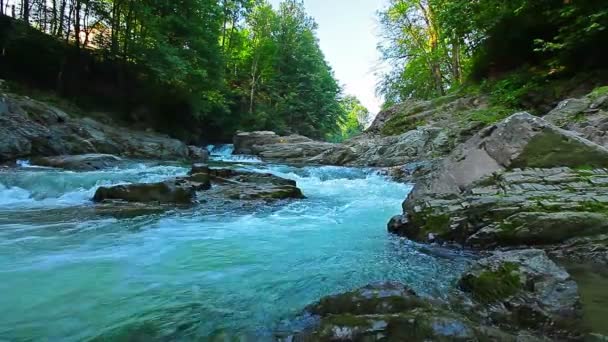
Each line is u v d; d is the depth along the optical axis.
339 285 3.81
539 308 2.74
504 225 4.76
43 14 22.86
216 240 5.59
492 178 5.68
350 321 2.46
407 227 5.84
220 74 26.86
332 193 10.42
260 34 39.41
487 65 18.77
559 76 14.48
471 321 2.50
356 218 7.29
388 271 4.20
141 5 20.25
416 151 15.65
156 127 24.81
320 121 46.66
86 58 22.81
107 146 16.25
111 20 21.25
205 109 27.06
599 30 11.78
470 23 17.14
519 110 14.69
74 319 3.03
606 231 4.32
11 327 2.88
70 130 15.31
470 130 15.00
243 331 2.82
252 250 5.10
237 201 8.54
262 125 36.44
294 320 2.96
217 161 19.14
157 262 4.54
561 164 5.56
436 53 25.81
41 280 3.87
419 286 3.66
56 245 5.13
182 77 22.48
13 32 19.12
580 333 2.54
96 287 3.71
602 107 8.98
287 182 10.34
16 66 20.02
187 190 8.32
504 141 5.96
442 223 5.33
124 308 3.25
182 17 23.31
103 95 23.36
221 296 3.53
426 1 25.98
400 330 2.36
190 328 2.88
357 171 13.48
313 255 4.86
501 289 3.06
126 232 5.88
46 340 2.70
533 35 15.77
